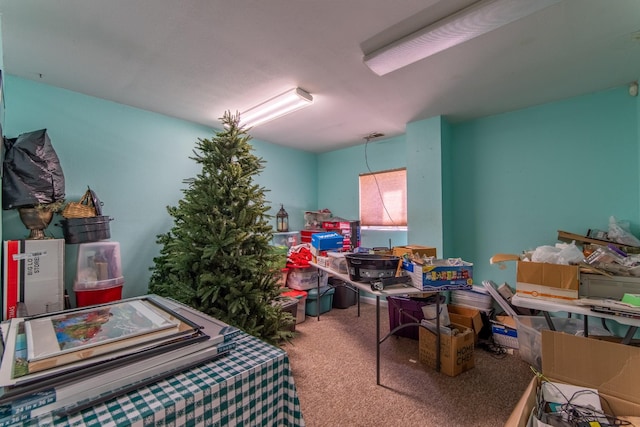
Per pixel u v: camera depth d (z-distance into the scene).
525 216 3.02
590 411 1.23
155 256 3.07
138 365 0.64
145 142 3.03
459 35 1.74
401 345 2.78
